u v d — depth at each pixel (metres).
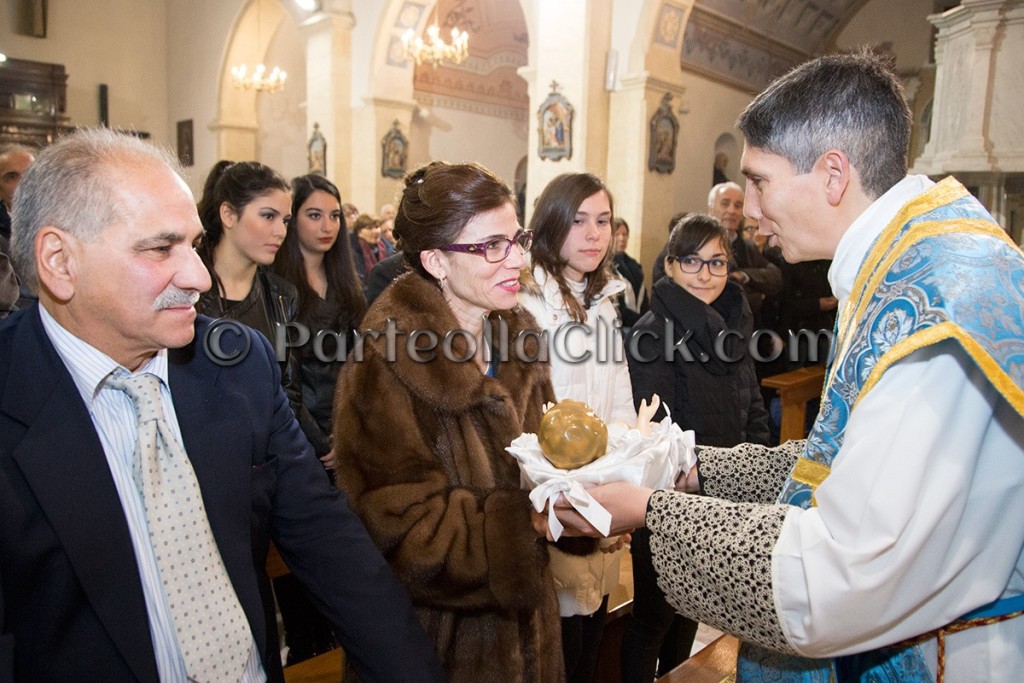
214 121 13.70
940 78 4.30
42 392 0.97
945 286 0.89
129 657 0.96
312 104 11.13
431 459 1.36
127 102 14.41
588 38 7.44
